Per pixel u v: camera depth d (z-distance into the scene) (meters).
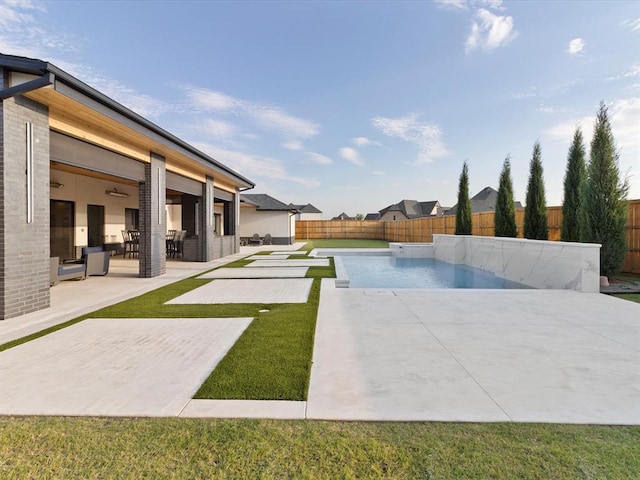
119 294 7.03
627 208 8.34
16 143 5.30
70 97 5.42
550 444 2.11
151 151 9.37
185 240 13.61
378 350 3.76
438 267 14.18
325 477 1.84
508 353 3.67
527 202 11.04
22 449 2.09
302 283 8.27
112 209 14.23
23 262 5.42
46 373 3.19
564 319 5.05
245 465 1.94
